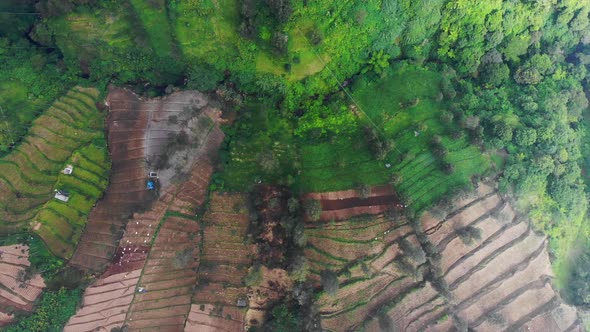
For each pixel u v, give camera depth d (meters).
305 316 44.06
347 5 47.16
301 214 46.81
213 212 48.69
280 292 45.94
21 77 49.69
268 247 46.75
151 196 49.09
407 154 49.25
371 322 45.22
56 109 50.56
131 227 48.34
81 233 48.59
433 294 47.06
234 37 48.47
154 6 47.78
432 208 48.19
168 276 47.41
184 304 46.50
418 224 46.72
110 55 49.91
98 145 50.16
